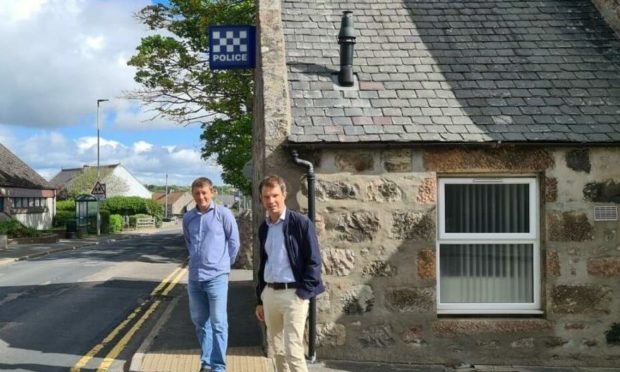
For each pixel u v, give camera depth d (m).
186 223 7.02
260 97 8.60
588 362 7.77
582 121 7.98
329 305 7.65
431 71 8.63
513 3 9.91
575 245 7.79
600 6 9.75
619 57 8.97
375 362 7.63
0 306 12.20
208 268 6.86
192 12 23.14
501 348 7.74
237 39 9.82
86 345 8.99
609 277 7.79
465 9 9.76
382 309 7.69
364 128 7.75
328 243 7.68
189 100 23.69
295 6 9.53
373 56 8.81
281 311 5.84
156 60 23.55
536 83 8.53
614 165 7.81
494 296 8.00
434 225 7.74
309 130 7.69
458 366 7.60
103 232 50.06
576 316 7.77
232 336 8.97
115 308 12.08
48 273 18.09
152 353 7.99
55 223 50.94
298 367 5.75
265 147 7.65
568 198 7.79
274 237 5.89
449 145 7.66
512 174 7.88
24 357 8.25
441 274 7.97
